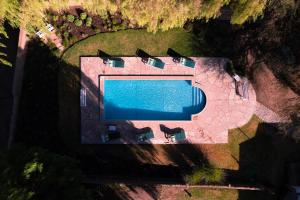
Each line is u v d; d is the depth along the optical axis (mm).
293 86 24609
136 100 26547
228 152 26516
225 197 26594
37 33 25766
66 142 26391
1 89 25703
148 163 26531
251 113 26547
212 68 26422
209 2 22078
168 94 26578
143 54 26359
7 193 18516
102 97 26344
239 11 22062
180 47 26344
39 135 26219
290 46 23531
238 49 25625
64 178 20547
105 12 25703
